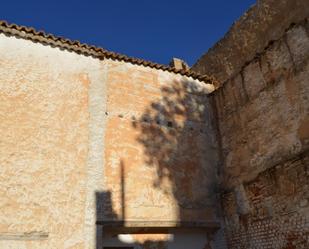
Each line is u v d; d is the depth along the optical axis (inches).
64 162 263.3
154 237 291.1
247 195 296.2
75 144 273.9
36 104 270.4
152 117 326.6
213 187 330.6
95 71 312.8
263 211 276.2
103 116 298.5
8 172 240.7
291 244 247.0
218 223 315.9
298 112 263.6
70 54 307.1
